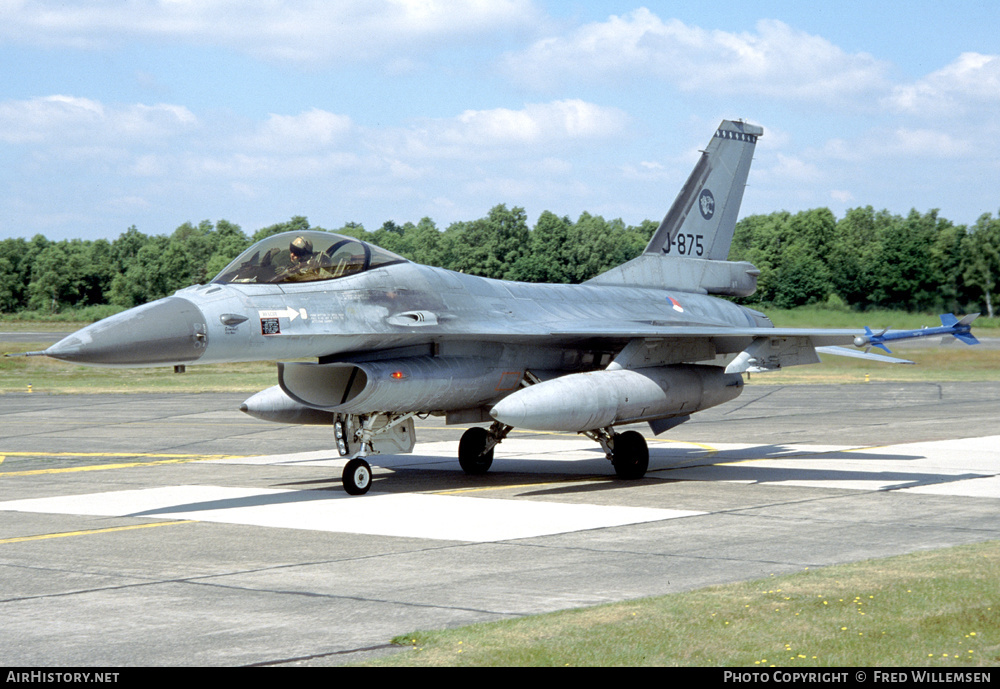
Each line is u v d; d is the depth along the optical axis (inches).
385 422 515.5
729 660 213.2
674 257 699.4
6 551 356.5
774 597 264.1
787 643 224.4
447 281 538.9
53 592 291.0
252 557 341.1
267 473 592.1
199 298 445.4
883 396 1143.0
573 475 574.9
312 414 564.7
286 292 469.4
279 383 498.0
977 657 214.1
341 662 219.6
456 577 305.4
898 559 312.8
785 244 3494.1
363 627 249.4
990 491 486.3
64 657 226.2
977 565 298.2
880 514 419.2
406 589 290.5
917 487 502.0
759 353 546.0
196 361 437.4
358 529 394.9
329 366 493.7
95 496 502.0
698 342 583.2
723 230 730.2
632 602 263.0
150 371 1806.1
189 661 222.1
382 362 497.0
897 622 238.7
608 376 523.8
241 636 242.1
